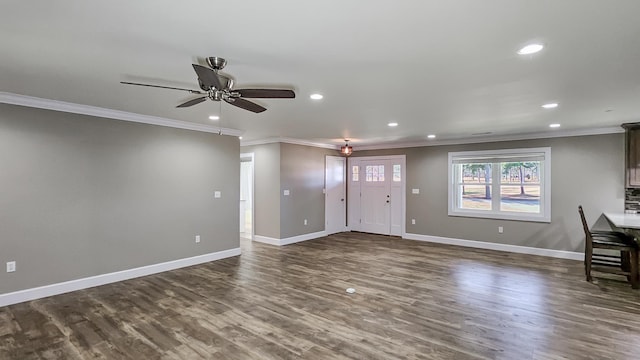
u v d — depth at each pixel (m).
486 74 2.62
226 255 5.69
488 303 3.60
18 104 3.56
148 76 2.72
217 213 5.57
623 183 5.13
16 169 3.57
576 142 5.51
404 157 7.52
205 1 1.56
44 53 2.23
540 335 2.87
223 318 3.22
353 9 1.63
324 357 2.53
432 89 3.03
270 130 5.65
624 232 4.54
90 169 4.11
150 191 4.70
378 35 1.94
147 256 4.67
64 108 3.84
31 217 3.67
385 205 7.91
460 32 1.89
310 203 7.45
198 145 5.29
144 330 2.97
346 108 3.84
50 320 3.17
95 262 4.16
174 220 4.98
